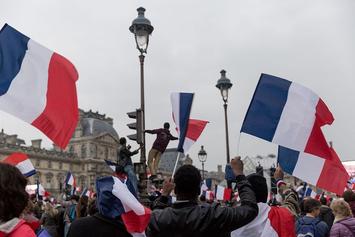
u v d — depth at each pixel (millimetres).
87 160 163125
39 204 18234
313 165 10172
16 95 8062
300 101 9312
